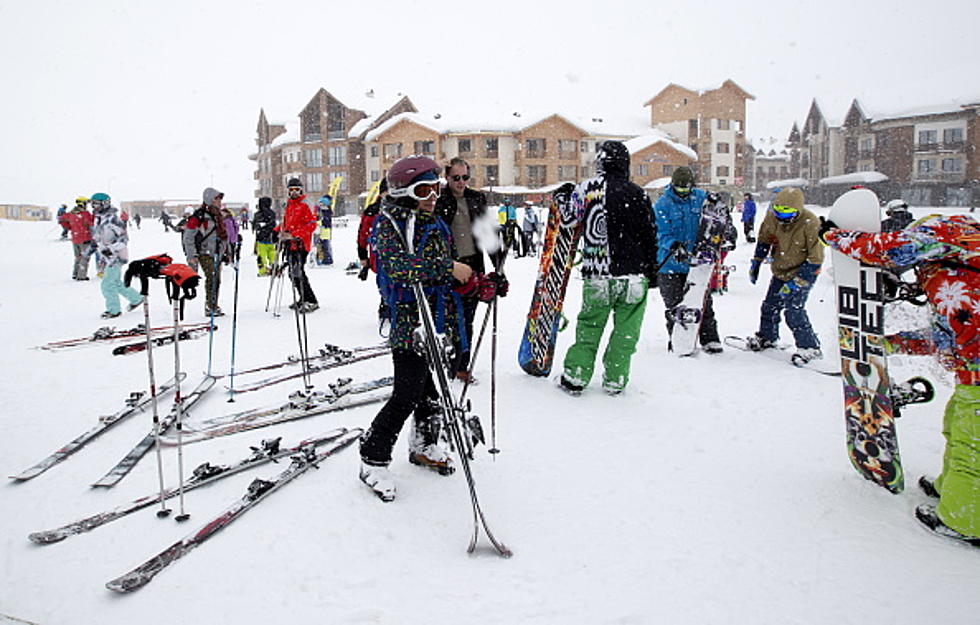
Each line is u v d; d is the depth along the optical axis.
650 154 53.16
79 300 10.56
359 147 57.12
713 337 6.36
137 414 4.67
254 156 70.12
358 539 2.98
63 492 3.49
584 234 4.82
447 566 2.79
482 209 4.95
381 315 6.48
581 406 4.72
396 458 3.87
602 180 4.72
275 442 3.82
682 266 6.15
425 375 3.38
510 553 2.87
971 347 2.82
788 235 5.83
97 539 3.01
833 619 2.42
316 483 3.51
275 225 13.48
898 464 3.27
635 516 3.16
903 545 2.88
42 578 2.73
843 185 52.31
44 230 37.41
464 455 2.96
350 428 4.27
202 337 7.34
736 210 42.91
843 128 55.31
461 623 2.42
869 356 3.28
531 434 4.17
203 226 8.59
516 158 51.91
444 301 3.41
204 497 3.38
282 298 10.34
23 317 8.91
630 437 4.13
